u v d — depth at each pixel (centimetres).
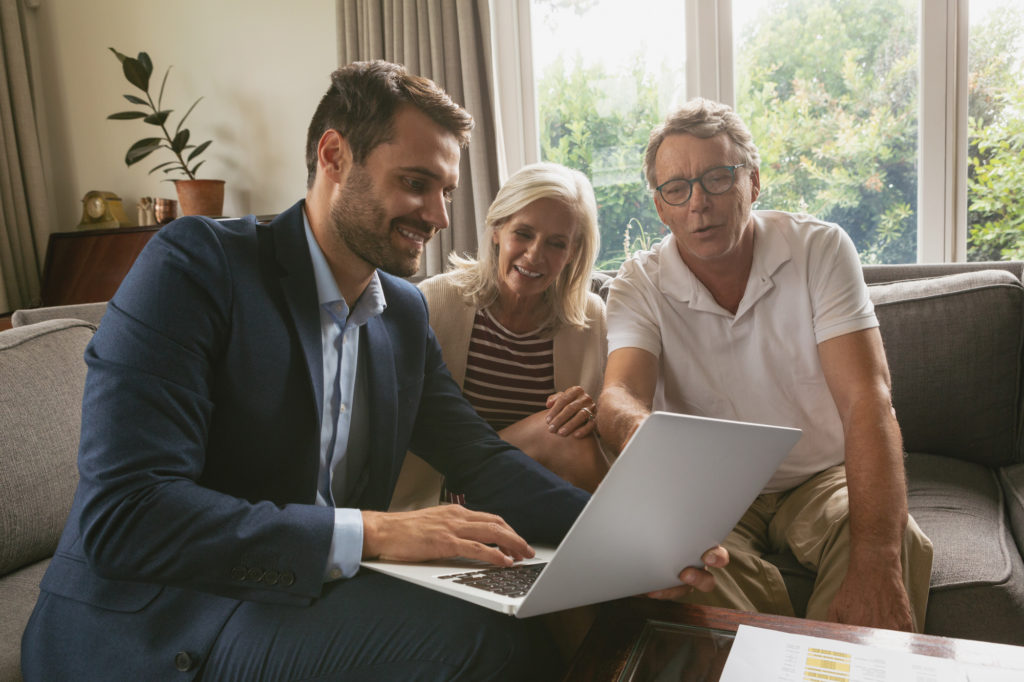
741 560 130
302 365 104
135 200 378
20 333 152
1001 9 258
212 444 100
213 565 86
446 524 95
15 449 134
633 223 314
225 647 88
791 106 285
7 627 117
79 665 91
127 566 85
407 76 106
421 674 85
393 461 120
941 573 129
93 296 335
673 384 165
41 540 138
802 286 153
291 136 342
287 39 336
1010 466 186
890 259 279
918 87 269
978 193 268
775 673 76
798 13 280
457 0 289
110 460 87
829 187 284
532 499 117
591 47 310
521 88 318
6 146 365
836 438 156
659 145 156
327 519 90
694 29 293
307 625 87
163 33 360
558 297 176
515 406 176
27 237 371
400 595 89
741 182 150
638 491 75
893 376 191
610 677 79
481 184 293
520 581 86
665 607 94
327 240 110
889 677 74
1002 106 262
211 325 98
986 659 77
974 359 184
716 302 159
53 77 385
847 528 132
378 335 121
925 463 183
